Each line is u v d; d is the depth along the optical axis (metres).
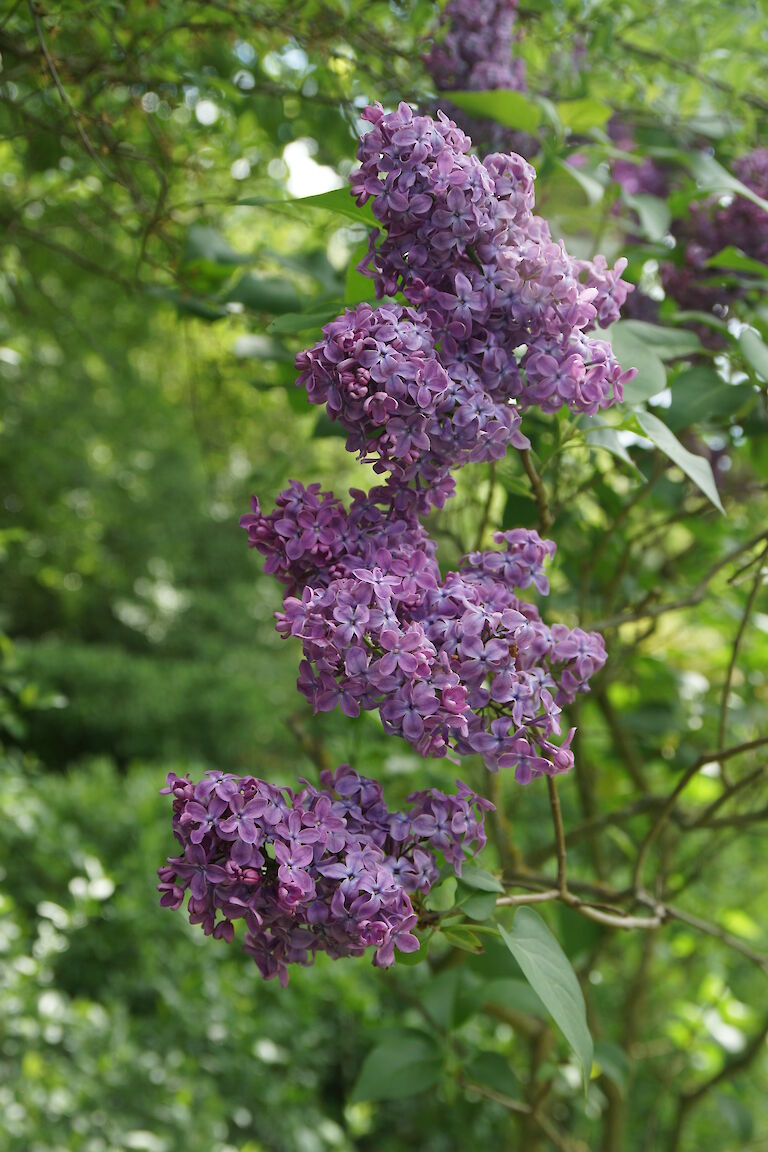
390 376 0.96
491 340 1.01
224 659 8.54
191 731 7.11
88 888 2.75
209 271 1.47
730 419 1.35
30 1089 2.41
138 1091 2.62
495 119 1.28
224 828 0.96
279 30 1.41
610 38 1.39
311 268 1.47
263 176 1.80
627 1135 2.75
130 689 7.11
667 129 1.46
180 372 7.09
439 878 1.04
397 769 1.74
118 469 8.79
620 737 1.70
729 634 1.85
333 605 0.97
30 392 6.61
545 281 1.00
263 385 1.43
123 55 1.43
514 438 1.02
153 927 3.22
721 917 2.12
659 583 1.54
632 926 1.16
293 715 1.59
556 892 1.12
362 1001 3.03
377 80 1.41
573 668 1.03
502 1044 2.41
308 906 0.98
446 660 0.97
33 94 1.46
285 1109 2.91
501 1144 3.03
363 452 1.00
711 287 1.33
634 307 1.37
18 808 3.25
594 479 1.37
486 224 0.99
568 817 2.14
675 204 1.35
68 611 8.54
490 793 1.46
